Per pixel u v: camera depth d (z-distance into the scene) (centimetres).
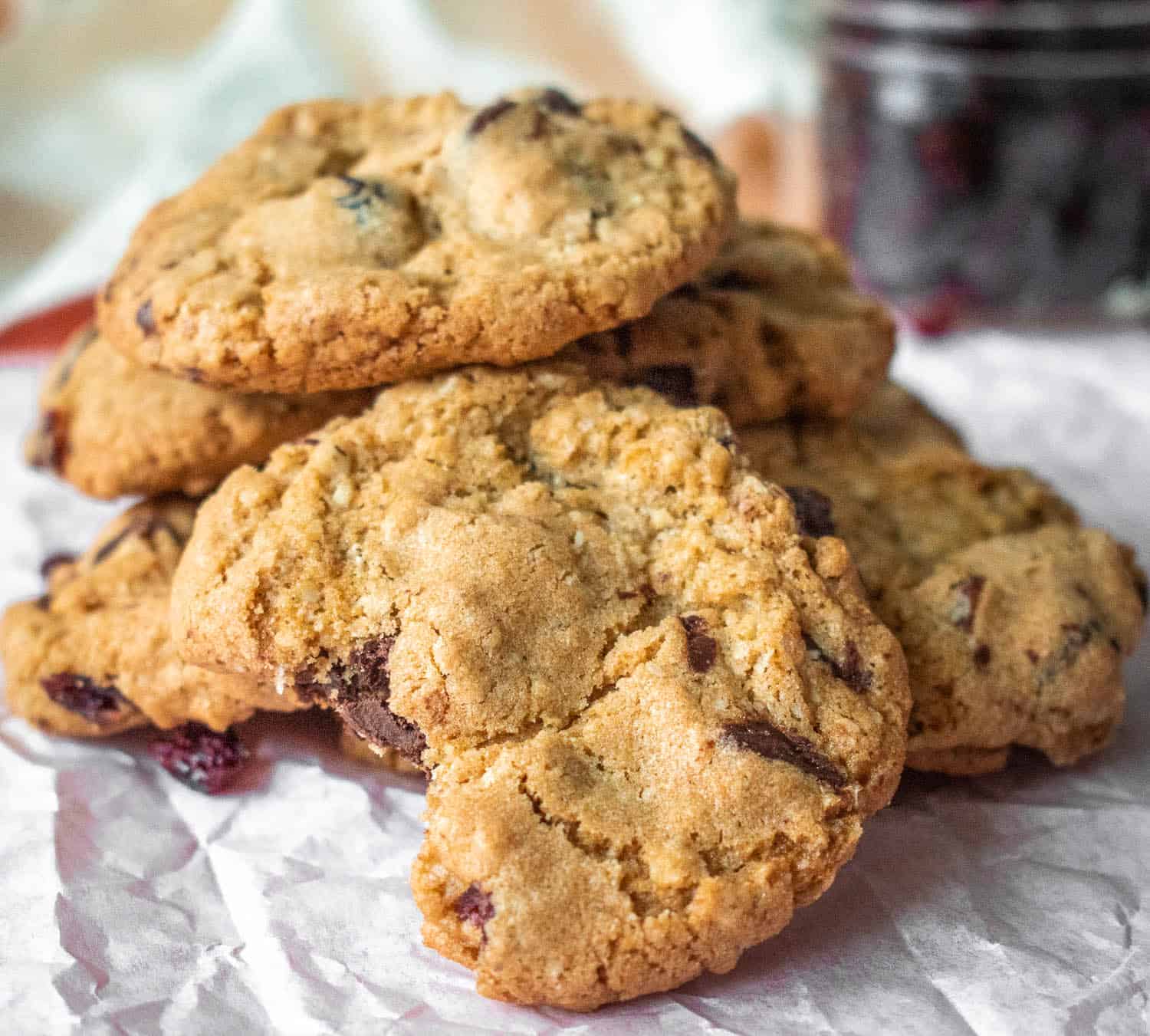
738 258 28
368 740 23
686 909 22
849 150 41
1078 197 39
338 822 25
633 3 55
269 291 24
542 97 27
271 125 28
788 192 50
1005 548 27
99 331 29
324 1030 22
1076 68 37
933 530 27
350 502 24
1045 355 40
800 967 22
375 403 25
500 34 55
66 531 33
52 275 45
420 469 24
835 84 41
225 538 24
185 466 27
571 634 23
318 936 23
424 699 22
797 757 23
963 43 37
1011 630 25
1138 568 28
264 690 25
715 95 55
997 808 25
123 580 27
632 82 56
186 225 26
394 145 27
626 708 23
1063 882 24
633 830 22
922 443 29
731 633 23
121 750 26
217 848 24
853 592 24
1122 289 41
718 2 55
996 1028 22
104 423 27
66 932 23
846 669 23
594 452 24
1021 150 38
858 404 28
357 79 50
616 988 22
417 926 23
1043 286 41
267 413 26
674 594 24
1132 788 25
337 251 25
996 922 23
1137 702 27
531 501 24
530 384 25
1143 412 36
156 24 56
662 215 25
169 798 25
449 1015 22
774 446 27
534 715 23
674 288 25
